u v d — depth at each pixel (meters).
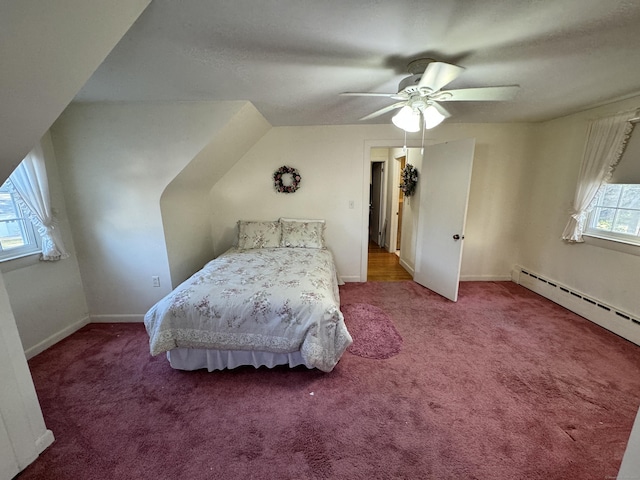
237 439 1.58
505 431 1.61
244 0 1.11
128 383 2.04
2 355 1.34
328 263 3.07
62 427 1.66
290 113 3.02
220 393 1.93
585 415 1.71
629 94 2.39
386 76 1.95
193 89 2.22
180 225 3.14
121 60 1.68
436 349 2.40
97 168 2.68
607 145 2.60
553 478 1.36
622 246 2.52
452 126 3.61
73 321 2.79
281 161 3.77
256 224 3.73
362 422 1.68
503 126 3.60
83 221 2.78
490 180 3.74
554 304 3.23
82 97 2.39
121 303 2.97
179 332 2.05
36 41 0.96
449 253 3.37
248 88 2.21
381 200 6.28
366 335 2.62
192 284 2.33
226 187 3.85
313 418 1.71
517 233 3.89
